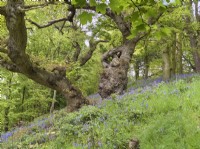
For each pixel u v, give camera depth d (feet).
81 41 79.61
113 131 24.18
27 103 92.38
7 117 79.46
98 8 11.12
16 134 45.24
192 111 27.35
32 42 80.07
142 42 75.56
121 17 56.29
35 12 62.90
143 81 88.99
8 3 29.86
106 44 87.86
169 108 29.86
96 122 29.89
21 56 37.27
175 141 21.47
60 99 105.60
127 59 57.77
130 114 29.99
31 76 43.16
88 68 94.43
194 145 19.77
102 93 56.90
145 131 23.98
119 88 56.44
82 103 46.80
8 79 76.18
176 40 79.10
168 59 73.51
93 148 23.68
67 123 33.19
